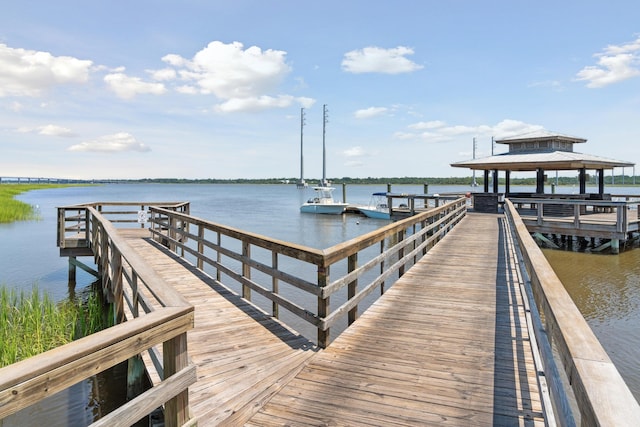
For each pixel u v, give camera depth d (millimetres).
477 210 19984
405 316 4844
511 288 6074
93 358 1634
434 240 10477
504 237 11430
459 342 4035
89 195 80312
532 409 2816
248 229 24250
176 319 2115
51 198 62312
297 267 13258
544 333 2527
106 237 7297
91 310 7488
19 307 7789
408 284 6340
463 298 5570
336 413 2803
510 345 3945
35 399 1414
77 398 5125
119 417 1753
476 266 7641
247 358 3750
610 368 1241
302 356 3758
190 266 7895
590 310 8070
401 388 3135
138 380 4953
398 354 3768
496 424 2646
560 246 15094
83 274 11836
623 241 14531
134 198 68125
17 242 17438
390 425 2648
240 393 3086
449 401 2934
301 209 35625
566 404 1639
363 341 4094
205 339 4215
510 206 10820
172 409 2191
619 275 10711
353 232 22922
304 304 9141
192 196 83562
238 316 4957
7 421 4633
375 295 9914
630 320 7500
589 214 17484
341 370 3457
